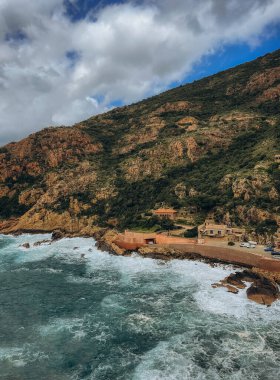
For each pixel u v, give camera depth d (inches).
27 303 2536.9
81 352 1843.0
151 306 2375.7
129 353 1818.4
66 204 5708.7
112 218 5098.4
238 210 3909.9
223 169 4995.1
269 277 2694.4
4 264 3639.3
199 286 2711.6
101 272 3218.5
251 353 1776.6
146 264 3376.0
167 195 4972.9
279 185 3944.4
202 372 1632.6
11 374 1663.4
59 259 3757.4
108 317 2240.4
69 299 2581.2
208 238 3627.0
